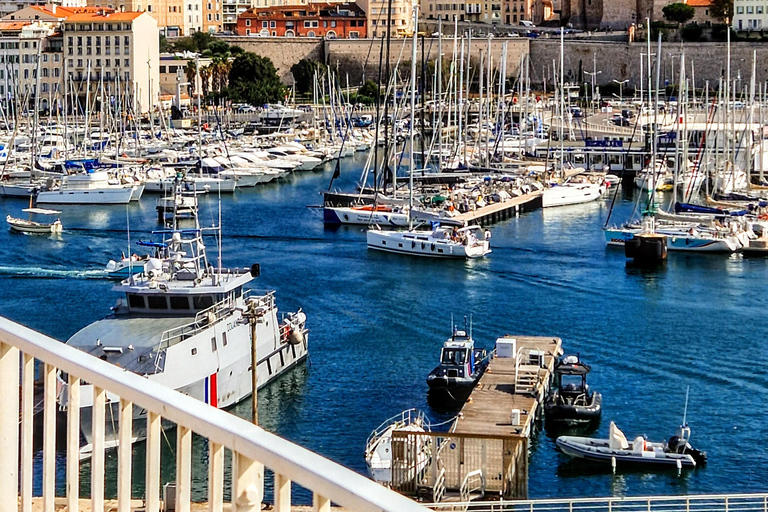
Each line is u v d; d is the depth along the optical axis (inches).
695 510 2576.3
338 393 3619.6
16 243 6589.6
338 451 3157.0
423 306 4899.1
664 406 3535.9
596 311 4852.4
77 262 5969.5
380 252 6284.5
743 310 4877.0
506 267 5861.2
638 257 5979.3
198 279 3617.1
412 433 2753.4
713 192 7849.4
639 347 4232.3
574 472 3004.4
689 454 3056.1
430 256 6151.6
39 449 2829.7
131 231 7042.3
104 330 3444.9
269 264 5925.2
